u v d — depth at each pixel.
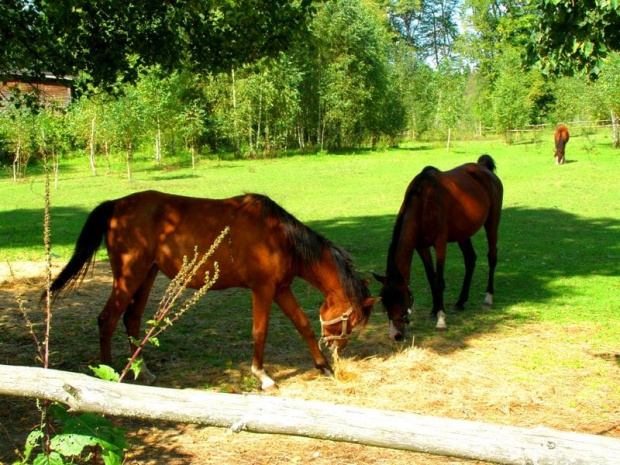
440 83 41.31
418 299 8.73
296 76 35.84
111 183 24.33
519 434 2.02
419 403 5.04
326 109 39.78
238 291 9.43
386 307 6.29
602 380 5.53
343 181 24.56
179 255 5.27
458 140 52.03
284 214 5.29
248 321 7.67
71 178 26.81
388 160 34.38
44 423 2.89
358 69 39.78
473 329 7.20
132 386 2.27
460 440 2.04
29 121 22.25
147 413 2.21
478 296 8.89
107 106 25.84
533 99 48.91
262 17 7.95
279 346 6.68
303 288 9.45
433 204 7.00
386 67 44.56
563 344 6.59
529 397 5.14
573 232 14.07
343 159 35.38
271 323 7.61
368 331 7.20
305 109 39.47
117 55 7.72
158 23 7.74
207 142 38.19
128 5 7.44
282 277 5.29
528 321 7.50
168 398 2.22
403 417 2.11
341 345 5.57
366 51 40.03
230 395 2.24
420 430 2.07
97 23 7.49
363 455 4.16
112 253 5.41
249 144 36.09
